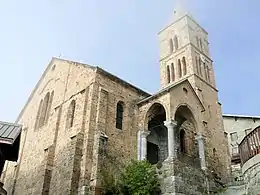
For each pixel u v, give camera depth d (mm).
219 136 39375
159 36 52312
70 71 33500
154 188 23703
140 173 24391
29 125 37625
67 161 25688
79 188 23672
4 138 16641
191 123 32594
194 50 45469
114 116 28578
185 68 44312
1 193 19312
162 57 48969
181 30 48375
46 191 26594
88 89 28828
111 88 29781
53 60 38062
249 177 19281
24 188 31062
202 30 50656
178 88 29328
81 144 25750
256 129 19547
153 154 32625
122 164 26703
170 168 23922
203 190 25594
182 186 23562
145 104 30328
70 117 29516
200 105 31078
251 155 19609
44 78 38969
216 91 44156
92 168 24562
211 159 35562
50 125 31938
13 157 19344
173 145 25641
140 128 29438
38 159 31141
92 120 26672
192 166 26016
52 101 34312
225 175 36469
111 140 27016
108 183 24172
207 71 45594
